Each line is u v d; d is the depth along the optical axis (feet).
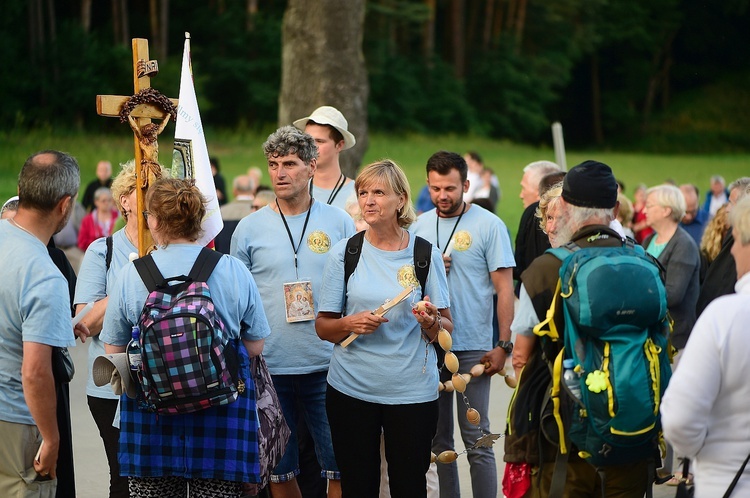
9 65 160.86
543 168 24.63
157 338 14.05
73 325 15.47
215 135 174.81
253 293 15.57
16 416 14.37
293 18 51.70
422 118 211.41
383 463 20.30
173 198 14.90
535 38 228.63
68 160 14.73
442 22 232.12
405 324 16.74
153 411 14.52
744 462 11.18
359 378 16.63
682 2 256.32
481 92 223.71
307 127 23.00
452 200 20.47
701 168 189.98
